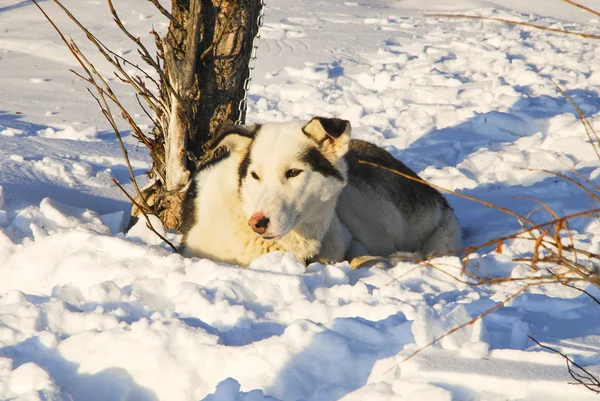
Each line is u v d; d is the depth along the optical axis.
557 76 25.45
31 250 9.70
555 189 14.39
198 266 8.52
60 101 21.06
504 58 28.72
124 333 7.03
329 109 21.59
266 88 23.78
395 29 36.22
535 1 46.06
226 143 9.66
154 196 12.16
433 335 6.55
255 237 9.73
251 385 6.50
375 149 12.36
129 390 6.89
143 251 9.18
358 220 11.62
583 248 10.73
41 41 27.91
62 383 6.86
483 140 18.17
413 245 12.34
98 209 12.93
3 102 20.47
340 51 30.08
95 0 35.72
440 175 15.58
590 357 6.29
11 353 6.90
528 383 5.71
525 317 7.55
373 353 6.65
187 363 6.86
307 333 6.70
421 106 21.61
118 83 23.55
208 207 10.00
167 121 11.48
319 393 6.14
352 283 9.05
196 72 11.64
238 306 7.50
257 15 12.14
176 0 11.30
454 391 5.80
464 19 39.28
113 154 15.91
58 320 7.49
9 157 14.28
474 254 9.87
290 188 9.10
